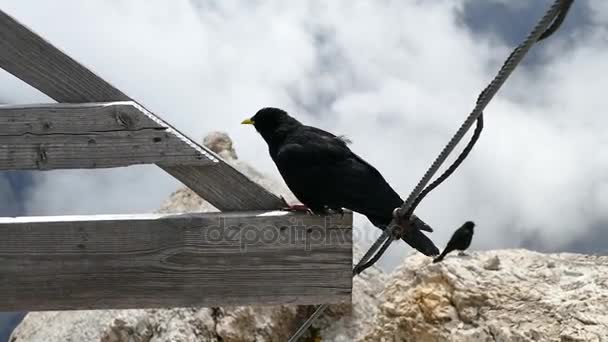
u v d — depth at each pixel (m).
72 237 4.44
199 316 9.68
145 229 4.45
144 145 4.38
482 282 8.49
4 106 4.32
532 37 3.16
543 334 7.70
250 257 4.48
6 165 4.33
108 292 4.47
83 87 4.40
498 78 3.41
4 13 4.32
